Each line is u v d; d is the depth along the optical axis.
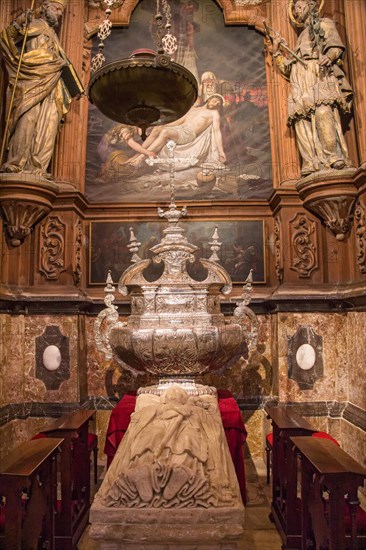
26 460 2.85
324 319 5.06
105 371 5.36
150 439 3.08
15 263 5.18
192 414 3.35
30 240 5.31
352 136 5.20
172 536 2.80
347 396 4.98
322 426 4.96
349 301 4.84
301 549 3.29
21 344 5.08
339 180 4.84
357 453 4.50
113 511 2.85
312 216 5.27
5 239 5.13
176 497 2.88
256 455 5.23
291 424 3.67
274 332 5.20
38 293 5.15
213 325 4.06
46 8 5.37
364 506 3.88
